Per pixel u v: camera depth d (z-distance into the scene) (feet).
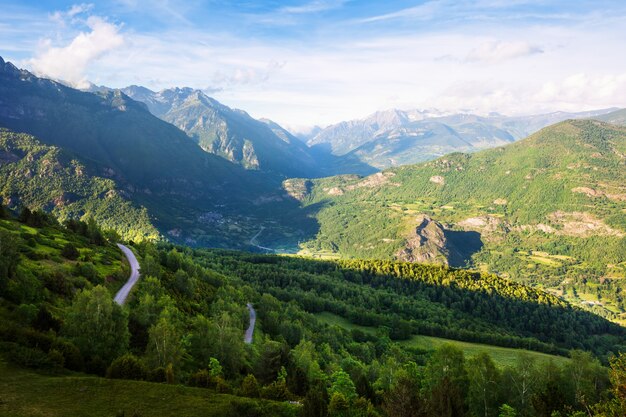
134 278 399.44
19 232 398.21
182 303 401.29
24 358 176.24
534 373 280.51
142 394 176.55
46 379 170.71
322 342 468.75
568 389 280.51
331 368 354.33
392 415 176.35
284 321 477.36
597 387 288.10
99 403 162.40
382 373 338.54
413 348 548.31
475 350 553.23
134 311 292.40
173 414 165.48
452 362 297.33
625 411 146.61
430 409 177.58
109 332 216.13
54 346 191.11
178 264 545.44
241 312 453.99
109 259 425.69
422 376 337.31
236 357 283.59
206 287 529.86
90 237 498.28
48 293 261.24
